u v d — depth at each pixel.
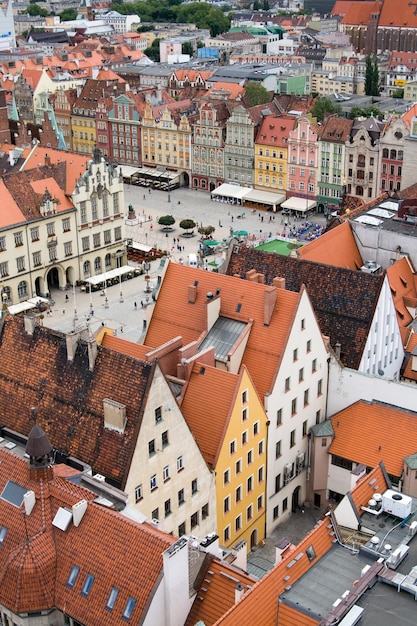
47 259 162.25
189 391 79.88
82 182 164.75
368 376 89.94
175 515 73.00
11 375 76.69
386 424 88.44
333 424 91.19
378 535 60.56
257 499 85.25
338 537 61.00
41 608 55.19
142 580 52.97
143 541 54.00
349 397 92.12
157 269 179.00
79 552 55.75
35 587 55.31
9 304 157.00
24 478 59.94
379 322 97.12
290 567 57.03
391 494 63.03
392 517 62.56
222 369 84.50
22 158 181.00
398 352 105.19
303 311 85.69
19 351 76.94
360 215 130.00
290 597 55.22
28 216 156.62
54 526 57.16
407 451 85.62
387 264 119.56
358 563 58.56
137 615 52.19
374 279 95.50
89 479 64.06
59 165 167.75
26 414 74.44
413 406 88.25
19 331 77.62
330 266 98.44
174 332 92.38
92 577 54.72
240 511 82.75
